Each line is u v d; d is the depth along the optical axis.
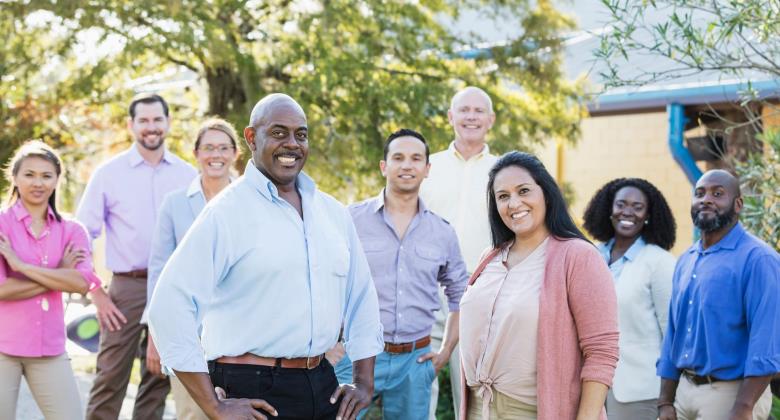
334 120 11.05
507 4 11.45
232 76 11.12
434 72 11.48
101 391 6.06
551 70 11.17
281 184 3.70
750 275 4.46
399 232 5.17
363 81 10.69
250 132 3.72
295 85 10.84
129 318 6.10
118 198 6.16
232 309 3.59
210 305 3.62
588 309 3.69
